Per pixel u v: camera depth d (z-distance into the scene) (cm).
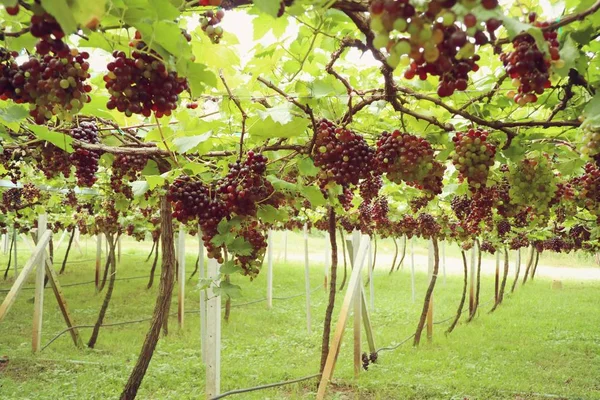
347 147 268
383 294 1340
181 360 704
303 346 812
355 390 606
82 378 613
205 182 283
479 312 1104
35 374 633
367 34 187
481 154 267
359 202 734
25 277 673
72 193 785
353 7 171
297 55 300
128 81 147
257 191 262
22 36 151
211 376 485
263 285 1388
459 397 588
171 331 866
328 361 533
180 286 877
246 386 612
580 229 849
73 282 1335
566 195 339
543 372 686
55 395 559
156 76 149
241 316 997
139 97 152
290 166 370
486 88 316
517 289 1473
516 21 132
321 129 269
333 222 548
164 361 698
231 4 167
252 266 306
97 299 1122
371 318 1047
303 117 281
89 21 115
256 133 277
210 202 280
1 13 149
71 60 145
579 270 2156
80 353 726
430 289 818
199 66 152
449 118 349
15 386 577
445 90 139
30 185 676
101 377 620
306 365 696
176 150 282
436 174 279
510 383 628
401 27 113
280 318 996
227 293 307
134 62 146
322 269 1775
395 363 718
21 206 759
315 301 1197
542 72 151
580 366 716
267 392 598
